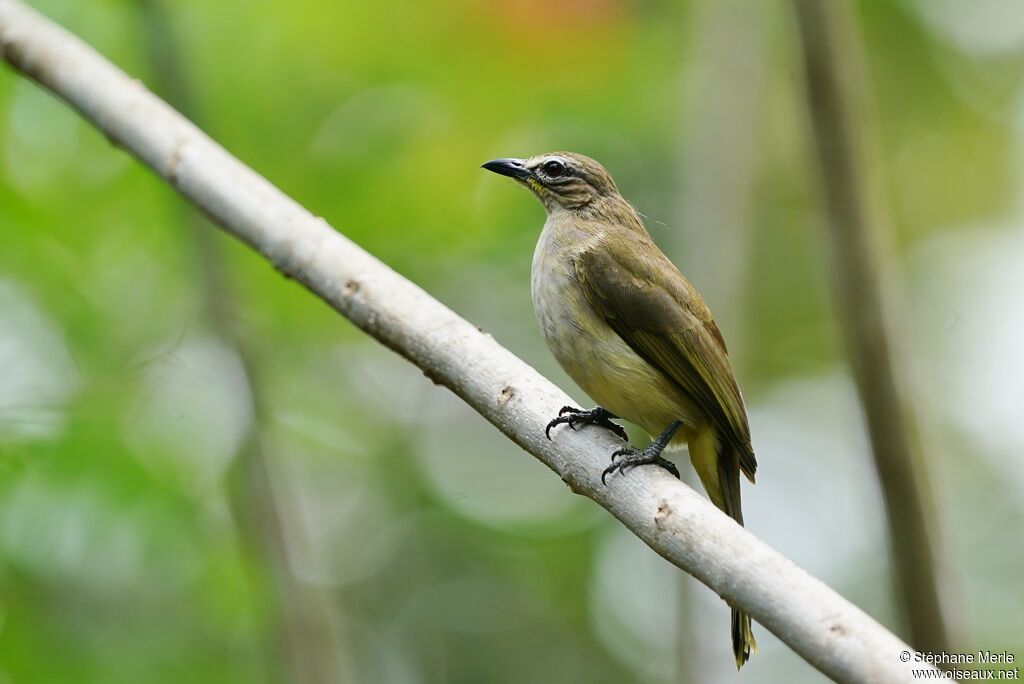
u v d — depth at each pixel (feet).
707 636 34.83
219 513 39.09
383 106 43.83
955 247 63.26
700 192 41.14
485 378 24.64
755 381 60.64
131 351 39.52
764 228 61.52
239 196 27.20
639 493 22.52
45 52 29.99
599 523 52.75
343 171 42.55
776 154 59.06
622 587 52.65
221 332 37.40
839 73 29.68
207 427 39.65
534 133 45.57
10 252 38.68
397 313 25.34
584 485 23.58
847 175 30.19
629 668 51.60
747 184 41.16
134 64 41.24
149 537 37.17
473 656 50.98
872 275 30.55
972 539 57.57
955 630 31.42
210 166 27.68
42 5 40.65
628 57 46.32
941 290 63.10
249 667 38.52
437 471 52.70
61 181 40.06
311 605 35.35
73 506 36.47
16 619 35.96
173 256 40.40
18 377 37.65
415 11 43.09
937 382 61.77
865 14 57.00
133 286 40.22
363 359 48.26
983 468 59.98
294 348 44.19
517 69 43.83
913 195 62.69
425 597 51.65
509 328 52.19
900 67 59.06
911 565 31.35
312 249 26.27
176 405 39.45
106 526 36.73
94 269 39.75
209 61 41.86
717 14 42.73
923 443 31.12
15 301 38.42
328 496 50.60
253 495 36.14
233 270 42.24
